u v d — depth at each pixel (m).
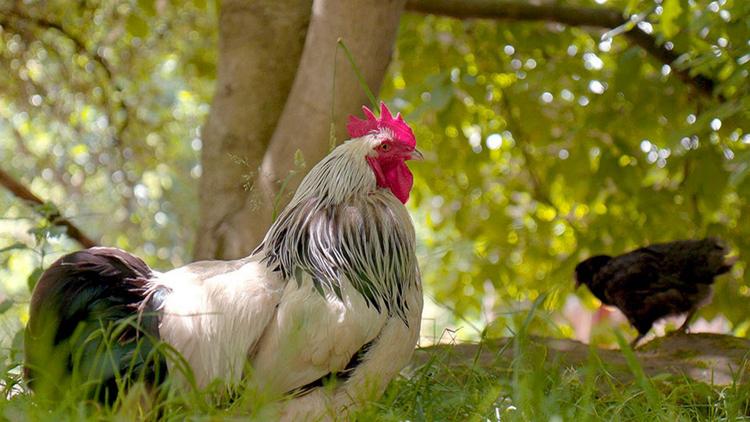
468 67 9.51
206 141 6.96
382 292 4.31
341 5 5.95
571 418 4.03
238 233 6.36
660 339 6.52
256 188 6.21
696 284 7.49
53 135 12.50
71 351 4.08
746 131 8.22
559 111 9.92
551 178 9.82
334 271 4.25
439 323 10.66
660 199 9.31
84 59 11.03
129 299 4.21
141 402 4.05
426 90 8.19
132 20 9.98
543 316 4.90
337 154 4.62
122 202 12.37
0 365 4.46
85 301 4.14
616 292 7.75
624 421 4.39
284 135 6.09
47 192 13.72
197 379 4.09
